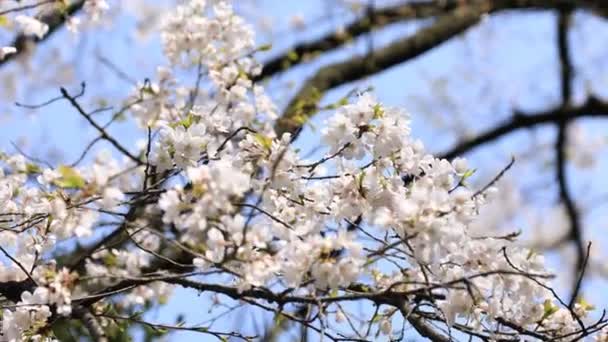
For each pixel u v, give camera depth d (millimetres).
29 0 3053
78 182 2828
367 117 2965
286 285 2922
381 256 2867
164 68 3256
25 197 3016
